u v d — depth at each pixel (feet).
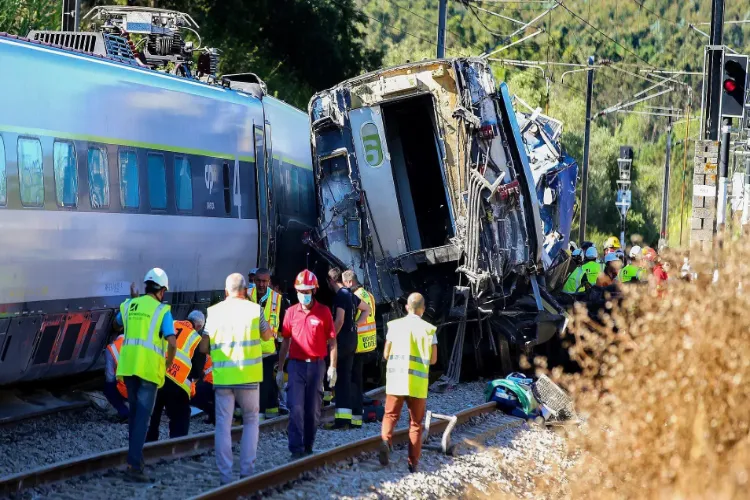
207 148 179.32
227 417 109.09
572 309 193.16
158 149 165.48
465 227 178.09
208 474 115.14
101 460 111.75
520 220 183.21
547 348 203.72
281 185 215.31
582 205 464.65
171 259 168.25
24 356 138.21
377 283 183.83
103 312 151.94
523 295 189.16
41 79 141.08
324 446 131.95
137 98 161.27
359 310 147.64
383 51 440.86
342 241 184.34
